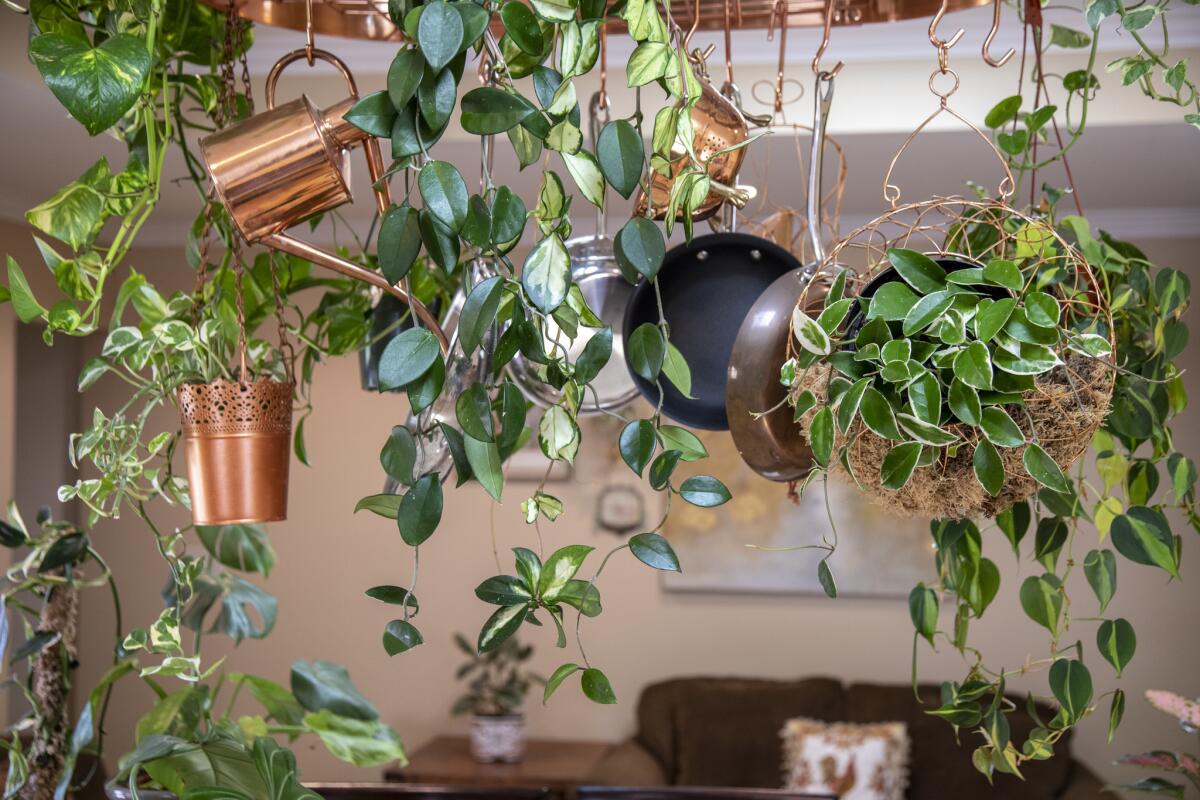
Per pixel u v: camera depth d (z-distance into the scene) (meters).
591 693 0.97
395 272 0.88
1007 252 1.28
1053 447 1.02
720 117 1.27
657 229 0.93
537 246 0.90
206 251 1.40
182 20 1.38
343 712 1.62
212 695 1.56
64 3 1.19
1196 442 4.65
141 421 1.30
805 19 1.51
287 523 5.22
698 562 5.09
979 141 3.35
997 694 1.35
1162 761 1.70
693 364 1.33
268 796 1.27
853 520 5.02
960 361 0.92
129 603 5.22
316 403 5.23
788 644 5.05
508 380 0.97
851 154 3.52
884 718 4.64
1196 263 4.60
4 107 3.06
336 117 1.02
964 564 1.38
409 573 5.18
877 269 1.11
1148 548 1.23
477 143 3.27
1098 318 1.08
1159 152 3.54
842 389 0.96
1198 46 3.06
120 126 1.37
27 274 4.42
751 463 1.20
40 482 5.48
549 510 0.98
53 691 1.56
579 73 0.88
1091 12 1.25
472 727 4.70
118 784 1.42
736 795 1.90
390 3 0.89
